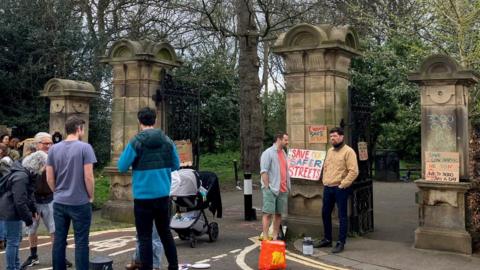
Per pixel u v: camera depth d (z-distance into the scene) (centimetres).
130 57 1130
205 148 3203
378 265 743
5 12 1959
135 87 1138
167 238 616
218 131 3144
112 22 2412
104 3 2353
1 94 1959
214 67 3078
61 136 1183
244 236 984
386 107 2395
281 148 858
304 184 956
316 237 929
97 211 1329
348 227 940
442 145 830
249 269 719
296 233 949
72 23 2077
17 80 1934
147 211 603
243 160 2022
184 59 2977
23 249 851
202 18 2027
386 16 1407
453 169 815
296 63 969
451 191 815
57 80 1237
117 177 1165
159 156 611
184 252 832
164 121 1126
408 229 1050
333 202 855
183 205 874
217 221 1181
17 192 614
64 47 1994
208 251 841
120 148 1160
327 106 938
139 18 2247
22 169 630
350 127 953
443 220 826
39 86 2000
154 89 1150
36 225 731
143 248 605
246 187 1201
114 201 1170
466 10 1137
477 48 1092
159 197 605
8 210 627
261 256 707
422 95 851
